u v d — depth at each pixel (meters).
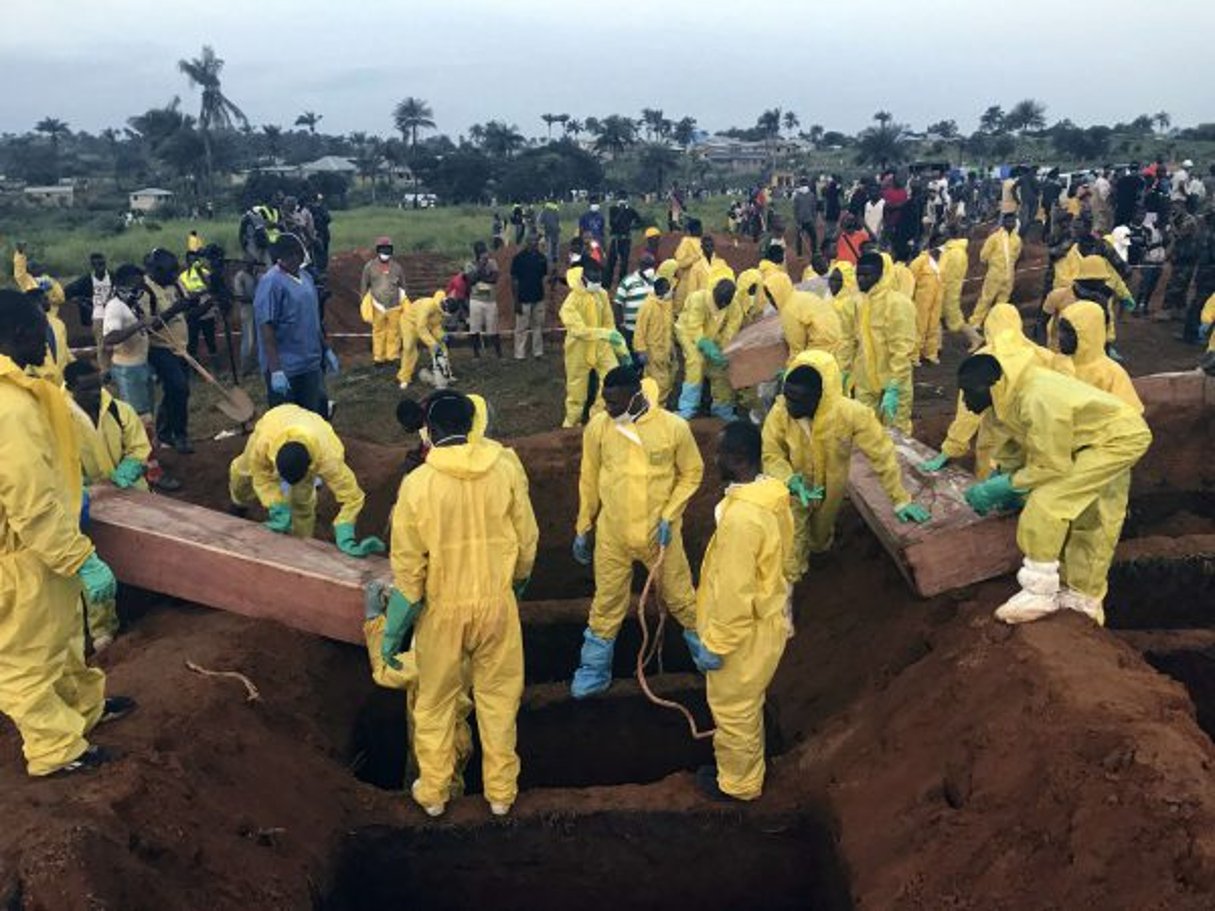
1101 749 4.40
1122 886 3.81
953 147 94.19
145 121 72.50
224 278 15.45
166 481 9.11
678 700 7.55
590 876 5.89
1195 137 88.38
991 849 4.49
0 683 4.66
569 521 9.93
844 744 6.07
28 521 4.36
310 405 8.93
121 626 7.44
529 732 7.50
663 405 12.23
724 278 10.80
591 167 69.00
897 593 7.41
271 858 5.07
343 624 6.66
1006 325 7.95
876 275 9.38
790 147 111.62
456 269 27.09
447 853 5.80
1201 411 9.87
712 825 5.80
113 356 9.31
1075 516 5.61
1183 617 7.82
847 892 5.10
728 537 5.18
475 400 5.49
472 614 5.34
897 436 8.92
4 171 102.56
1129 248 16.50
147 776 4.86
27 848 4.13
